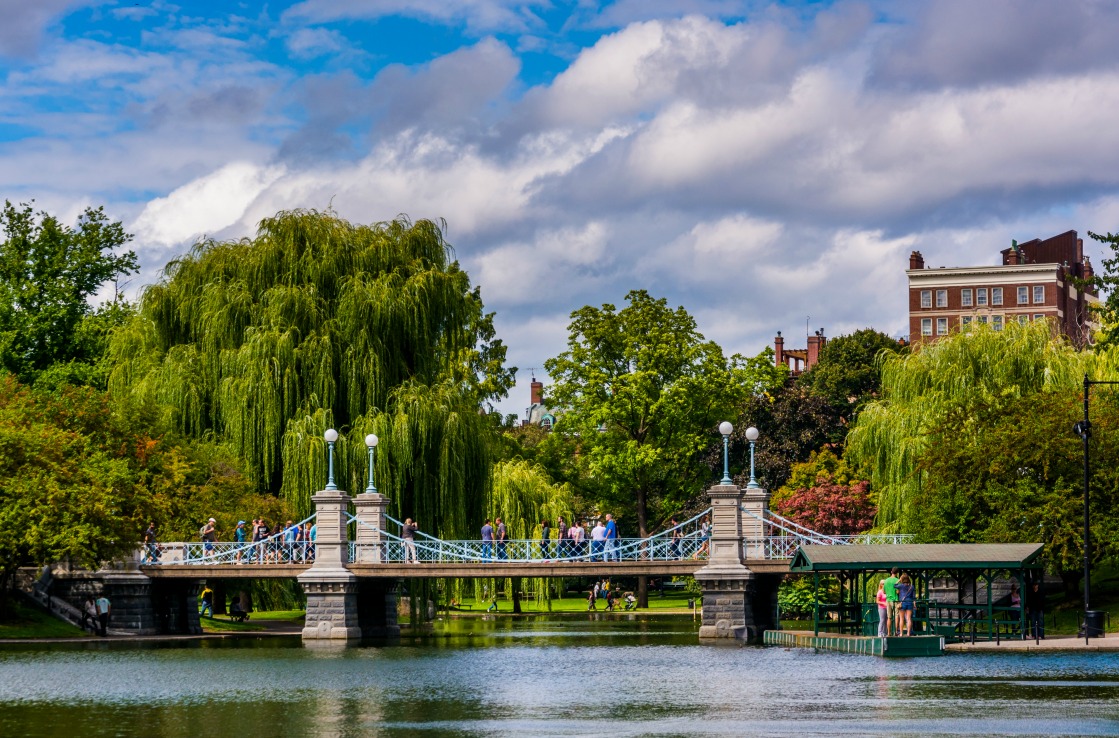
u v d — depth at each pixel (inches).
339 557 2308.1
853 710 1307.8
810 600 2827.3
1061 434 2217.0
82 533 2133.4
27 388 2573.8
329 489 2331.4
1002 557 2007.9
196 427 2536.9
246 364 2481.5
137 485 2332.7
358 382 2501.2
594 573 2272.4
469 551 2330.2
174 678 1662.2
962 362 2610.7
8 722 1283.2
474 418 2564.0
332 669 1779.0
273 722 1277.1
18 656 1964.8
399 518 2470.5
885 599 1932.8
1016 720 1232.8
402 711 1350.9
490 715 1317.7
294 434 2450.8
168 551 2401.6
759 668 1716.3
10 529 2156.7
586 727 1234.0
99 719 1301.7
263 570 2341.3
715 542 2250.2
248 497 2445.9
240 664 1839.3
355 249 2647.6
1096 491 2175.2
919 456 2393.0
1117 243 2588.6
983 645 1971.0
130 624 2368.4
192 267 2647.6
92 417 2468.0
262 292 2576.3
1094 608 2320.4
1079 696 1385.3
